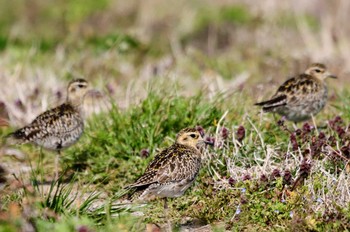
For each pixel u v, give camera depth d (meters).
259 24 27.62
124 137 15.84
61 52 23.86
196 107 16.28
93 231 11.45
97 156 15.93
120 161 15.55
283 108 16.94
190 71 22.38
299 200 12.45
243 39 27.00
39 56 23.83
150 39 26.95
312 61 22.97
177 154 12.68
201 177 13.90
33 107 18.34
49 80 20.44
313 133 15.50
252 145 14.66
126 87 19.61
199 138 13.12
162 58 24.09
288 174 13.04
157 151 15.32
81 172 15.43
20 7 30.25
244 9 29.33
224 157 14.28
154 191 12.39
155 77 19.44
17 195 12.81
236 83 20.19
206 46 26.86
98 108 18.03
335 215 12.02
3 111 17.67
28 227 11.13
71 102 15.84
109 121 16.62
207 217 12.75
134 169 14.99
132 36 26.09
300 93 16.91
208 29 27.78
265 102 16.73
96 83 20.78
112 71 22.39
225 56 25.30
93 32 26.67
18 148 16.55
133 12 28.91
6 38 26.81
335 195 12.58
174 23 28.48
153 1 29.55
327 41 24.67
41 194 13.39
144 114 16.11
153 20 28.42
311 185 12.78
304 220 11.87
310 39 25.22
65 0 29.67
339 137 14.96
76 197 13.52
